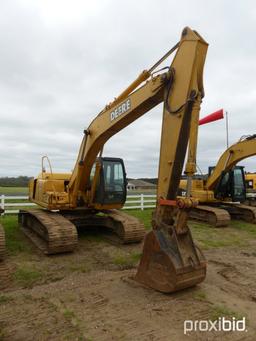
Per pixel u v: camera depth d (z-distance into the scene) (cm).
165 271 521
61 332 414
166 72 565
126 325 432
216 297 530
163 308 482
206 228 1245
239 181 1484
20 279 618
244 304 509
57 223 818
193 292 545
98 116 812
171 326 430
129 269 697
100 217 1013
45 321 445
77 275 650
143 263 568
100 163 920
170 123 555
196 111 533
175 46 570
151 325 432
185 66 538
